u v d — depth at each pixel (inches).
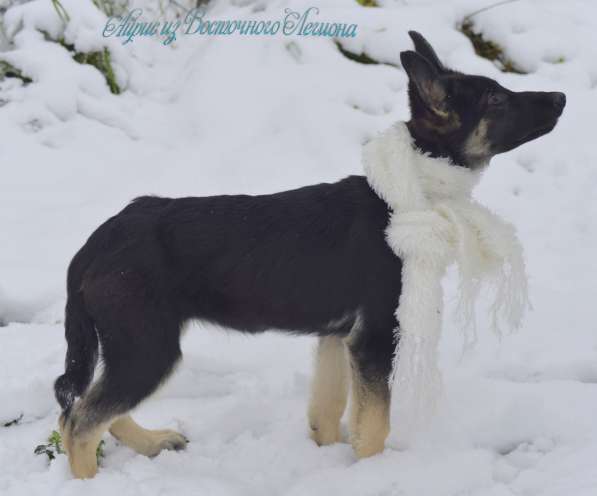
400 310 190.2
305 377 241.3
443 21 409.4
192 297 196.2
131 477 192.2
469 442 210.2
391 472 192.5
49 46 406.0
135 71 414.9
